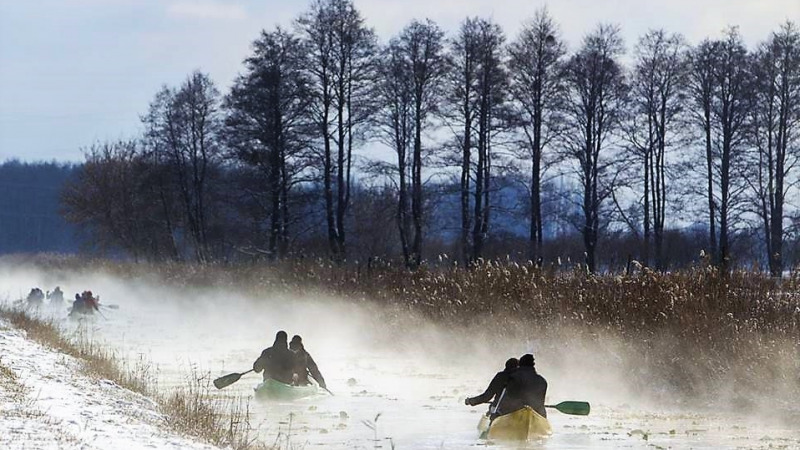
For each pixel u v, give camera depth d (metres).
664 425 22.89
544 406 21.33
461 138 69.38
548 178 70.12
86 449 13.95
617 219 71.25
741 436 21.39
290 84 71.38
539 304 33.38
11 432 14.55
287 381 26.97
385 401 26.23
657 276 31.55
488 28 68.06
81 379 22.70
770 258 64.06
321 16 70.38
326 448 19.25
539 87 67.88
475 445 19.81
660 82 70.62
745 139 70.19
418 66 68.44
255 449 17.72
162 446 15.50
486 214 69.56
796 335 27.14
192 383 28.75
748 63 70.00
